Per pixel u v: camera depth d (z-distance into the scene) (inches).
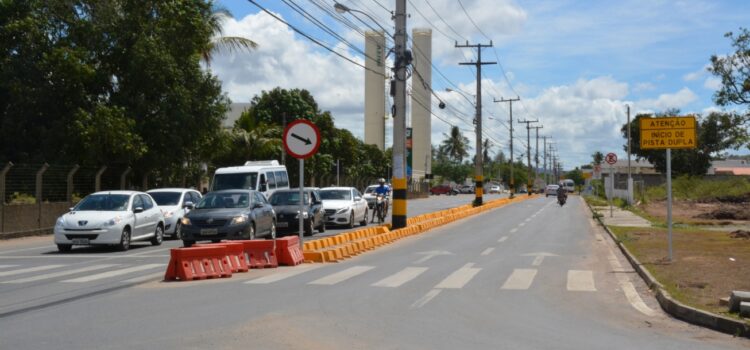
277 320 361.1
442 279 529.7
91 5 1216.8
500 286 496.4
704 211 1670.8
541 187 5364.2
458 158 5531.5
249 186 1086.4
